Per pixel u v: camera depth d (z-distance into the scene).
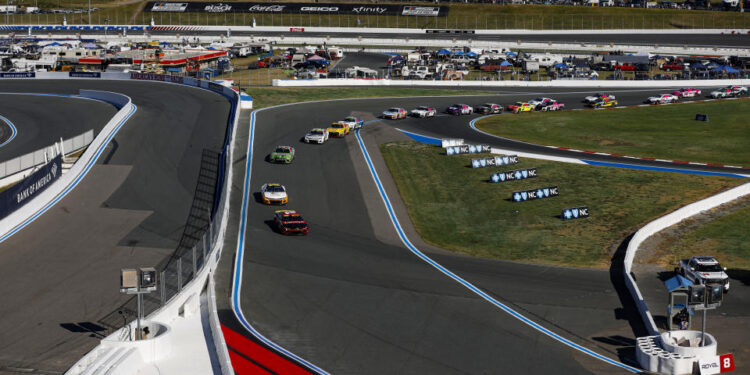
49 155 62.56
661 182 64.75
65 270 40.25
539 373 31.73
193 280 37.75
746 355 33.97
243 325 35.25
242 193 58.34
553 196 60.91
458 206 58.62
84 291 37.34
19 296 36.62
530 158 72.31
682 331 33.84
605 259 47.25
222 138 73.56
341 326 35.81
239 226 50.91
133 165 62.41
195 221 50.09
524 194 59.81
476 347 34.06
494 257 47.69
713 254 48.81
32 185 51.69
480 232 52.84
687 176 66.88
